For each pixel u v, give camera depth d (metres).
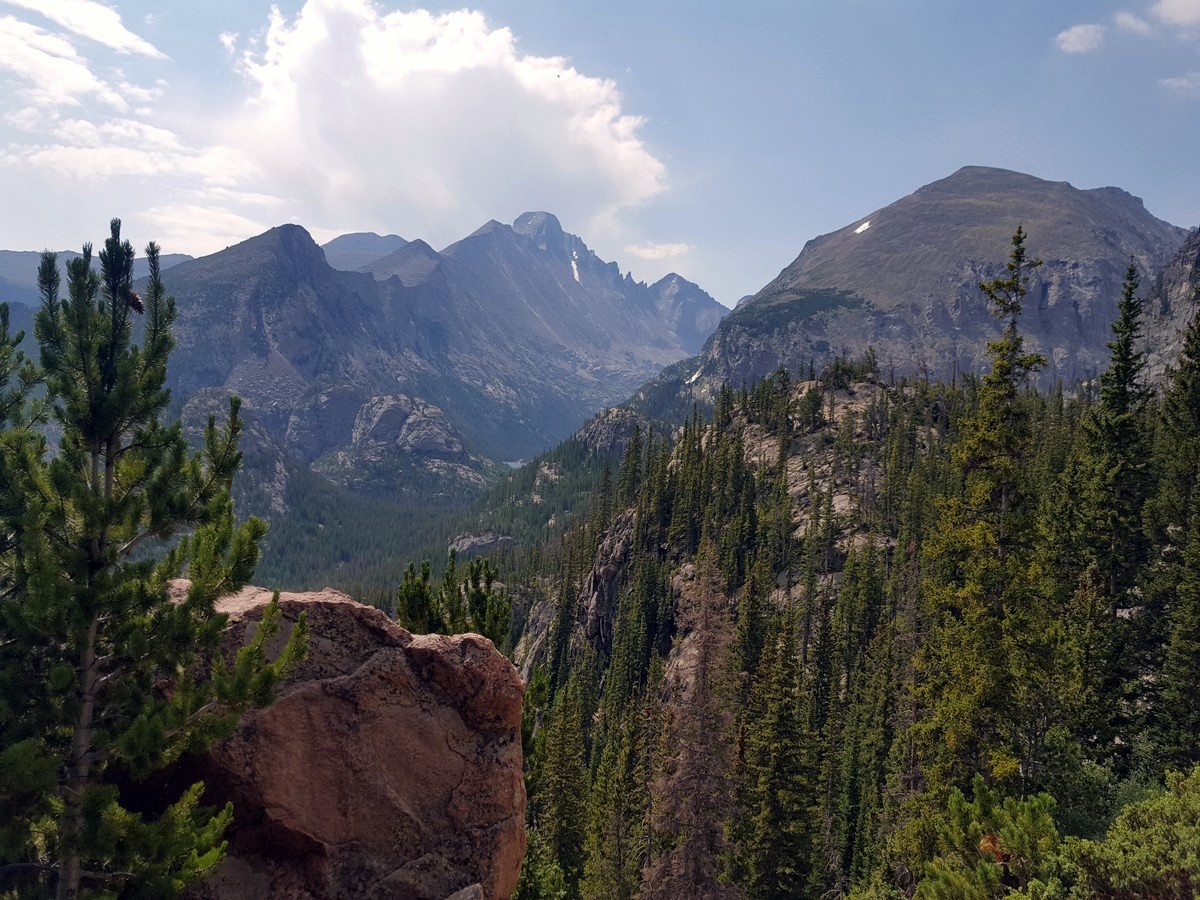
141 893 12.40
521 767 17.02
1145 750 31.78
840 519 109.75
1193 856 14.10
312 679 15.75
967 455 28.86
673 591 106.06
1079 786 25.70
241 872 14.46
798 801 39.47
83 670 13.15
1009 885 17.47
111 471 14.69
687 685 48.12
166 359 15.15
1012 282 28.34
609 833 45.34
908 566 80.88
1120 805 26.11
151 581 14.07
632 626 104.75
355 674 15.90
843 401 170.62
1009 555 27.50
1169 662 33.12
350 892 14.69
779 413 162.12
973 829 18.64
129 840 12.31
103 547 13.75
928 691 29.30
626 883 43.72
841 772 56.44
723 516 118.94
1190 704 31.41
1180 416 45.62
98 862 12.86
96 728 13.20
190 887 13.84
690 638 49.91
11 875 12.69
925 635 58.81
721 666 46.44
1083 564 42.22
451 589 23.42
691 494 124.62
